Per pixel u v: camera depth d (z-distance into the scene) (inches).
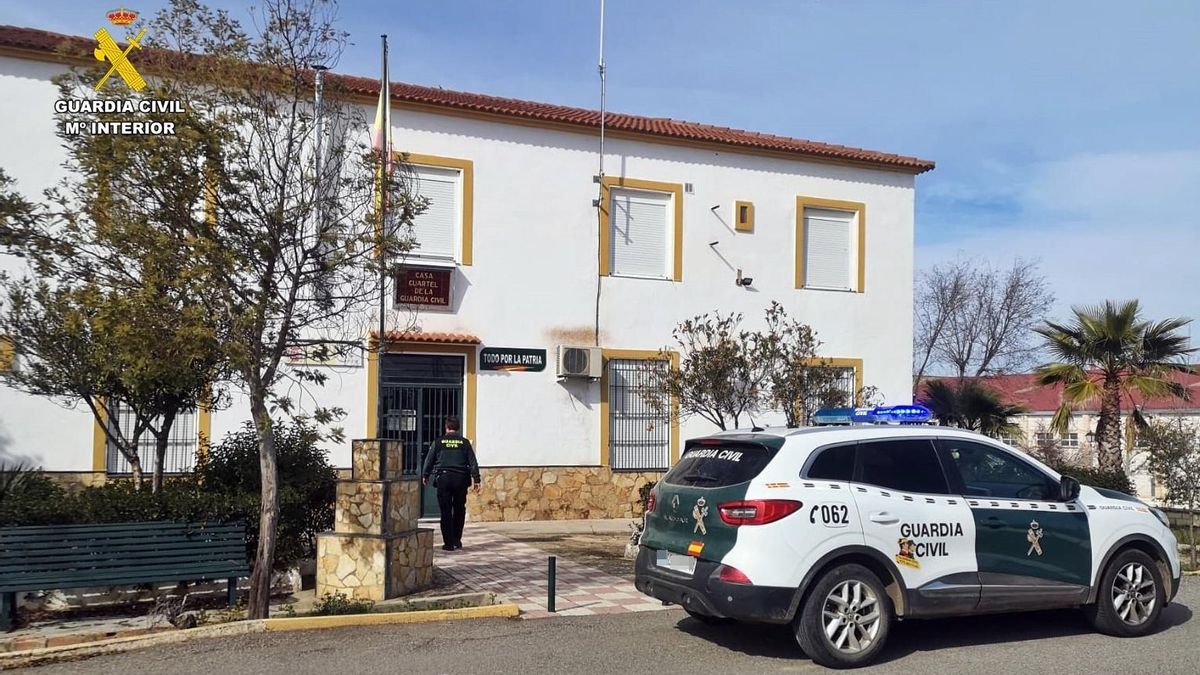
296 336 346.9
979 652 298.2
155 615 328.5
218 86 325.4
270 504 329.1
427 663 280.4
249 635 312.3
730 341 526.9
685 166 722.2
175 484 388.8
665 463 702.5
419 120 645.3
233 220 310.5
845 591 279.4
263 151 322.3
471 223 654.5
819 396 517.7
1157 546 327.0
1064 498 312.0
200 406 445.4
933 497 295.9
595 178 693.3
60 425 550.9
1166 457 534.6
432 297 639.8
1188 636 322.0
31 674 267.4
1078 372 767.7
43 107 555.5
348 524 361.7
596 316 686.5
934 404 982.4
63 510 339.0
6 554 312.3
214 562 343.3
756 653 295.7
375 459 366.6
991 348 1323.8
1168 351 751.7
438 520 642.2
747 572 269.7
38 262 322.0
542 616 347.9
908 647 304.8
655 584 299.0
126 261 317.1
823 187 765.3
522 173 671.8
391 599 357.4
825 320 757.9
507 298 661.9
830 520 278.2
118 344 298.4
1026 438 1050.1
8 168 546.6
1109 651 299.3
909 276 790.5
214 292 303.9
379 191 340.2
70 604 345.7
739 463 289.6
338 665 277.3
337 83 358.3
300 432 396.8
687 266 717.3
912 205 796.0
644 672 273.0
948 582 291.1
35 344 381.1
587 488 676.1
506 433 657.6
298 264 320.8
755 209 740.7
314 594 375.9
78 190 322.3
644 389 613.0
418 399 637.3
